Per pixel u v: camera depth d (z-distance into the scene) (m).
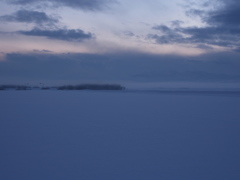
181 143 6.56
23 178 4.35
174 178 4.33
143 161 5.15
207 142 6.68
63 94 30.52
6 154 5.62
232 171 4.64
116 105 16.47
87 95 28.38
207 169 4.73
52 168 4.79
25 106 15.51
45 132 7.95
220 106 16.12
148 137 7.25
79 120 10.23
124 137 7.20
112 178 4.33
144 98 23.52
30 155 5.55
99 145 6.37
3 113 12.34
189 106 15.97
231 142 6.68
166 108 14.85
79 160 5.21
